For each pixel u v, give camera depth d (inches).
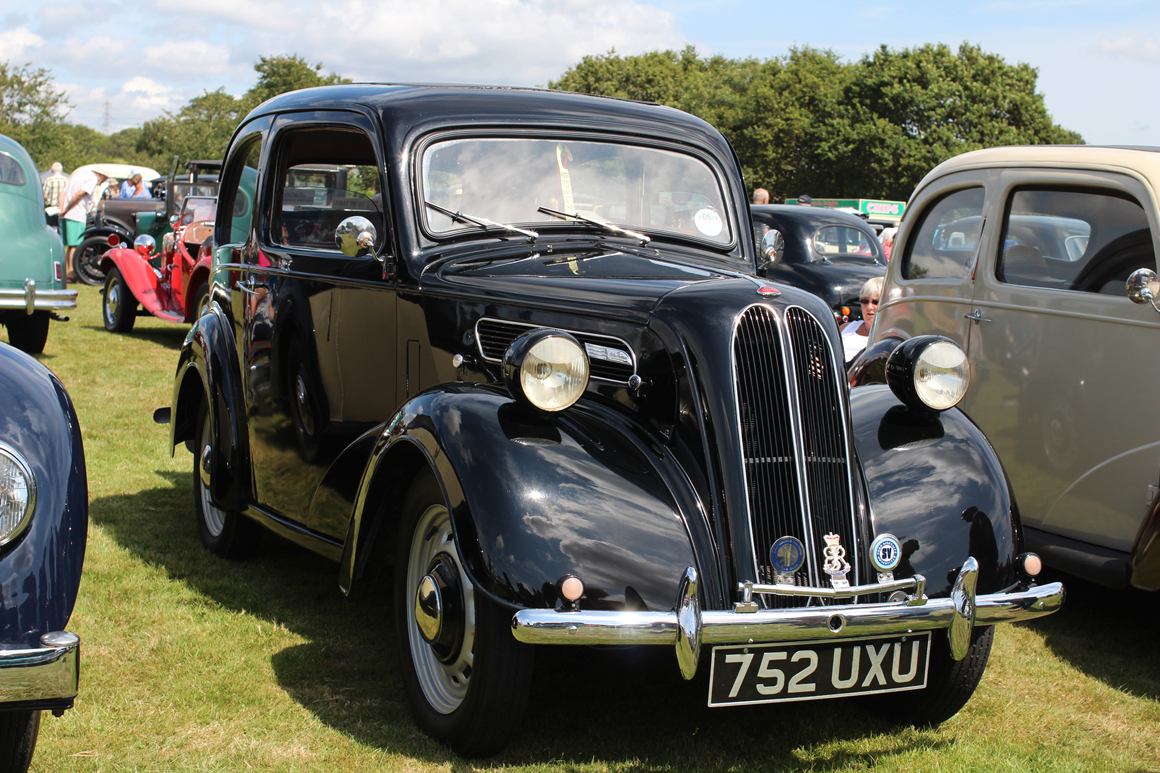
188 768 104.0
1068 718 130.0
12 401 87.4
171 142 3779.5
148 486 219.9
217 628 142.3
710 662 99.7
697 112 3282.5
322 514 141.1
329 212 149.3
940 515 112.0
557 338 105.0
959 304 192.2
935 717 123.4
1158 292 152.6
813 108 2672.2
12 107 1724.9
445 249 134.2
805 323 110.6
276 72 2461.9
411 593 116.6
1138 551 150.7
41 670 80.4
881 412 122.6
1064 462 170.4
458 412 107.7
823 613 100.2
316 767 105.4
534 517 98.8
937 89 2354.8
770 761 113.0
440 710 111.4
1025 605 110.0
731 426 104.6
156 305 442.0
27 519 83.0
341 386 143.6
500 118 142.5
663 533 101.6
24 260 346.9
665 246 148.5
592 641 94.5
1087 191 171.8
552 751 111.5
